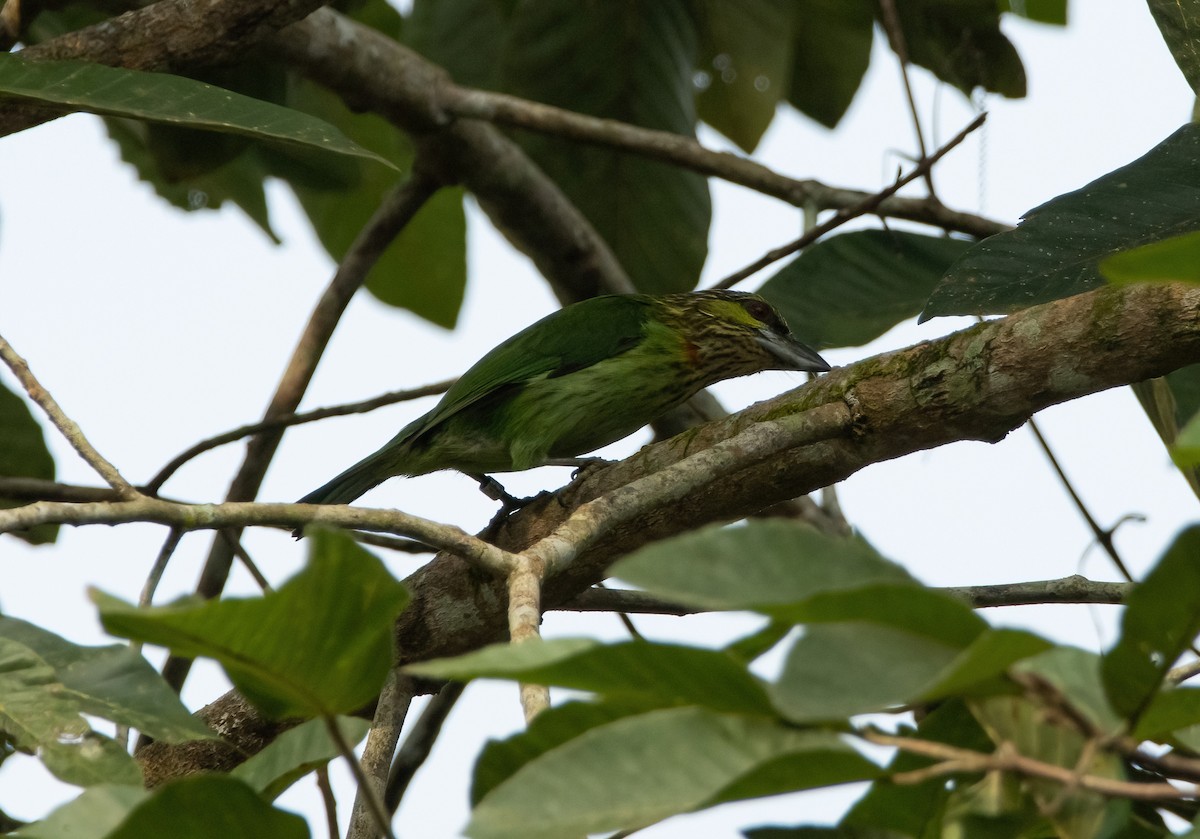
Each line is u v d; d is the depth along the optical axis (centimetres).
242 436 1155
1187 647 418
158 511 645
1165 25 856
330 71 1308
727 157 1326
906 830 490
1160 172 812
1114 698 430
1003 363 805
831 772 419
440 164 1384
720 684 424
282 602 459
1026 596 888
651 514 894
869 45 1519
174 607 445
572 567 921
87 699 617
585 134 1333
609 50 1464
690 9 1479
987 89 1355
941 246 1155
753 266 1166
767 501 888
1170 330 754
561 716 472
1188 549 403
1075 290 783
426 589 942
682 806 416
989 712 470
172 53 995
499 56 1592
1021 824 460
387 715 789
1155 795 400
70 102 766
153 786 900
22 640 650
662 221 1530
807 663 392
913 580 416
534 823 417
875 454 860
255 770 591
